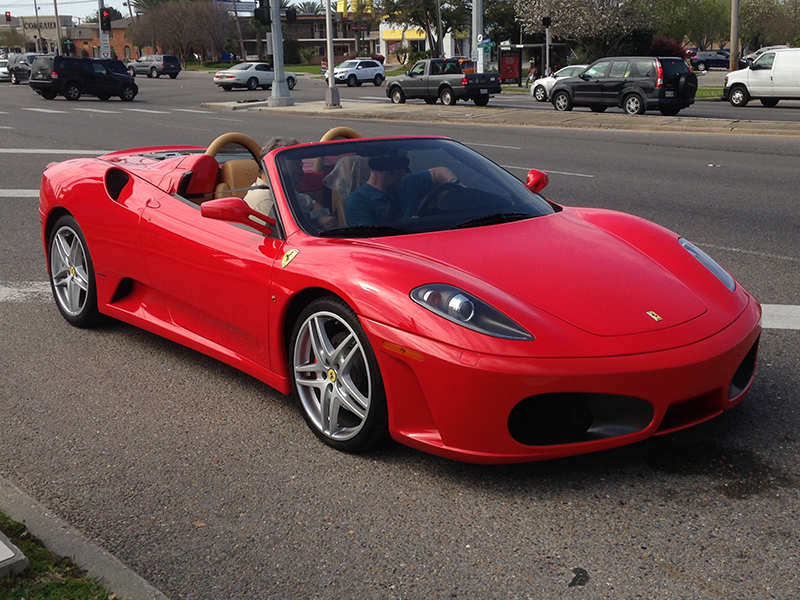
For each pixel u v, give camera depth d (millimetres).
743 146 14375
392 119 22859
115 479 3025
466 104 28594
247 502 2836
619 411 2766
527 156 13438
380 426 3035
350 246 3264
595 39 50469
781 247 6699
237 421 3529
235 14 86125
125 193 4402
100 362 4285
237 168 4363
